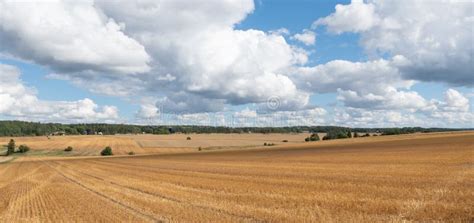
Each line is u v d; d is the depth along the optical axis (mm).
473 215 16609
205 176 40594
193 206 21797
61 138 168500
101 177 46312
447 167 36750
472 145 65875
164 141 154750
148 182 37062
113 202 25062
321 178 33562
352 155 63500
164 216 19203
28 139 165000
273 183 31391
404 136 115188
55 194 31219
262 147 121625
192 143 147125
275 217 17812
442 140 86000
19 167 75625
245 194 25781
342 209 19141
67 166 73375
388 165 42812
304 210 19312
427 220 16250
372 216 17266
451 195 21391
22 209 24172
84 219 19547
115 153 125375
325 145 105312
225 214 19203
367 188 25812
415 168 37656
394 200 20750
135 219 18812
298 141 152875
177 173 46531
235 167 52250
